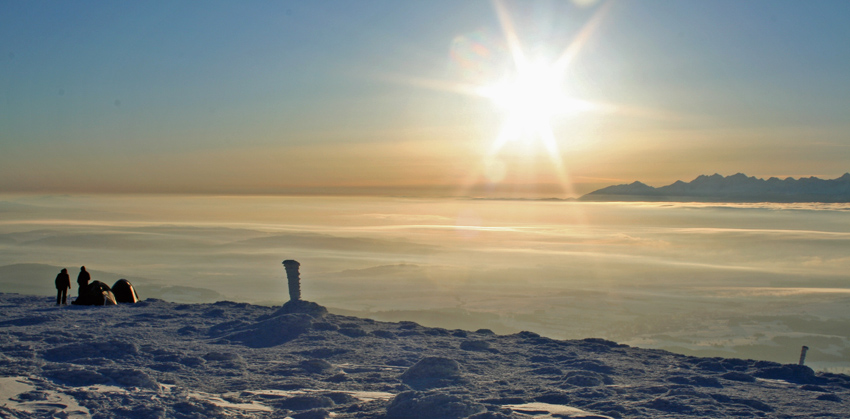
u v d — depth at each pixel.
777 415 5.91
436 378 7.35
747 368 8.39
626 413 5.86
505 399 6.34
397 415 5.55
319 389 6.80
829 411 6.08
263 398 6.31
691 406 6.05
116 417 5.28
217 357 8.27
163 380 6.93
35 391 5.84
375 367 8.19
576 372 7.48
